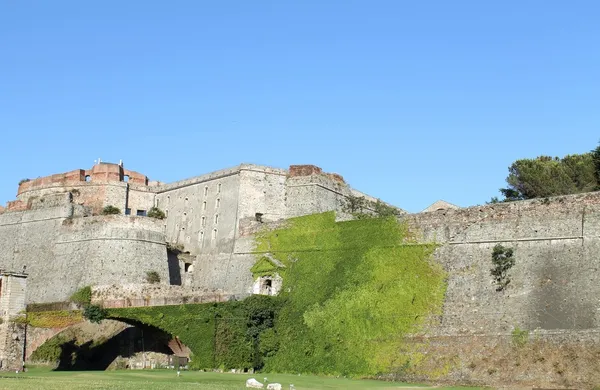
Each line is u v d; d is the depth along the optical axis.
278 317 106.69
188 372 96.44
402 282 97.44
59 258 127.69
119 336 110.31
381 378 89.56
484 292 90.81
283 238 117.50
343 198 137.50
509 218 93.62
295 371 98.62
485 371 82.88
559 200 90.50
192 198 138.88
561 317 83.38
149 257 125.19
